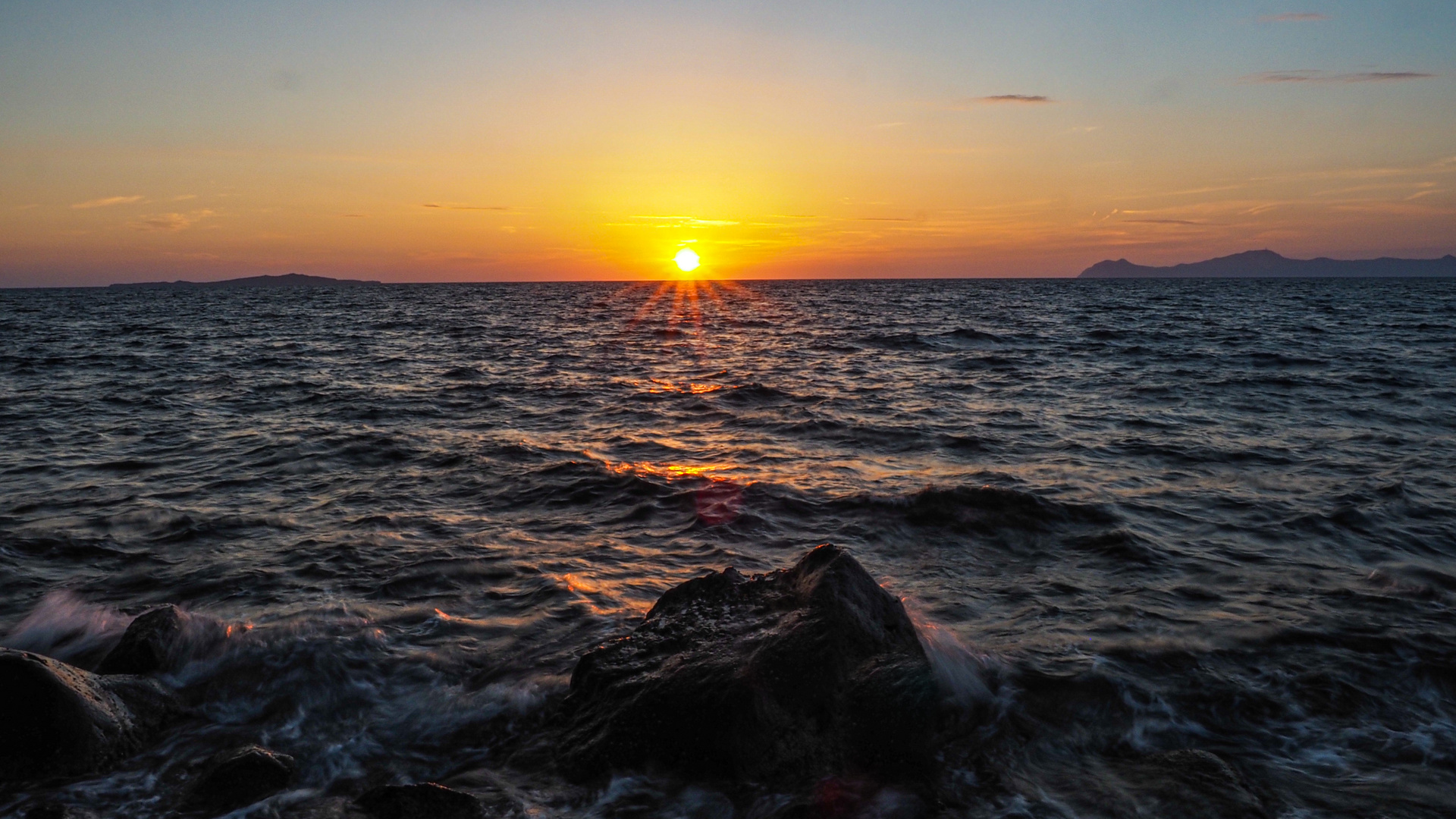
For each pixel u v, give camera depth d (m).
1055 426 14.98
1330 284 173.88
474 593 7.18
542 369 25.59
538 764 4.66
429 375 23.73
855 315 58.53
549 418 16.39
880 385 20.78
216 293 175.88
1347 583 7.35
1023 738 4.91
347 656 5.84
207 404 18.09
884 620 5.38
